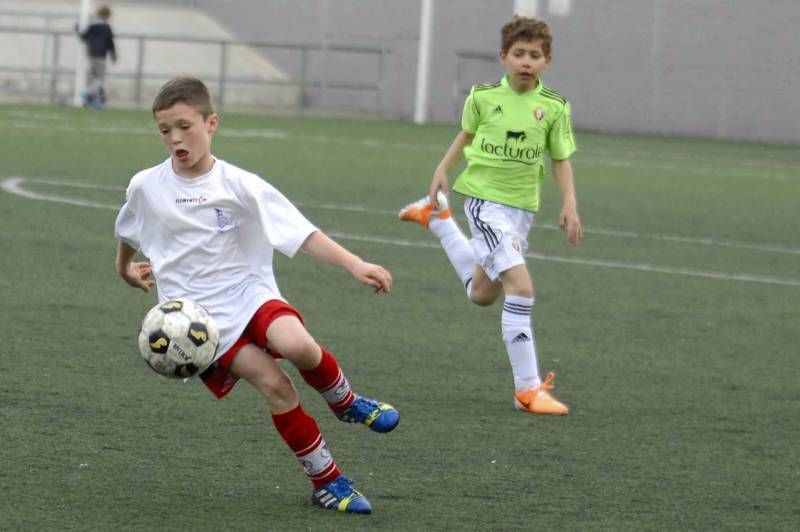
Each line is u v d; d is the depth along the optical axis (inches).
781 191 2298.2
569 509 567.8
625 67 3912.4
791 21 3757.4
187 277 549.3
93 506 539.8
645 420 744.3
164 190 548.1
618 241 1549.0
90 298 1015.0
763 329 1059.3
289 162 2230.6
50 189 1667.1
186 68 4114.2
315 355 535.2
